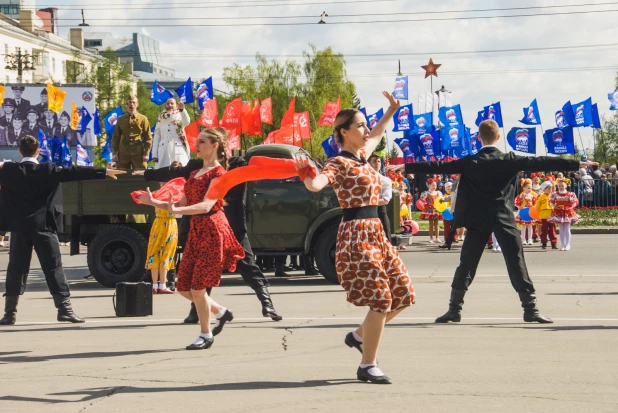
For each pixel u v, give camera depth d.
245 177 6.57
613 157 54.94
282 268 14.56
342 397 5.44
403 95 26.16
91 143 44.19
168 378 6.10
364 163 5.75
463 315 9.20
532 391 5.56
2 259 20.75
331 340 7.68
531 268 15.64
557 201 20.30
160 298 11.67
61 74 83.06
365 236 5.66
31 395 5.63
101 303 11.24
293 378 6.04
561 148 22.28
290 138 19.11
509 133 22.73
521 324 8.47
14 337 8.18
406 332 8.01
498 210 8.48
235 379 6.03
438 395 5.47
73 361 6.83
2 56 71.44
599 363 6.46
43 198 8.95
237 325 8.70
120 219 13.74
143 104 75.69
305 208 13.10
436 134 26.44
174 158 15.11
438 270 15.73
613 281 12.96
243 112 18.62
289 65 66.44
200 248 7.18
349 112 5.73
